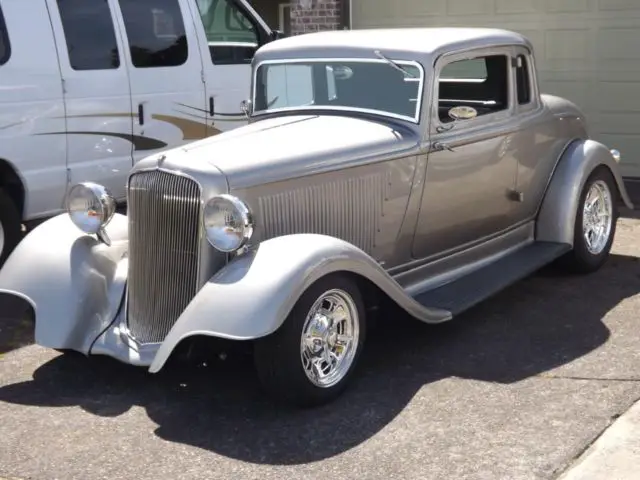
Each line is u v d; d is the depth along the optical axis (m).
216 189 4.49
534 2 10.28
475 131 5.82
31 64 6.99
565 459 3.92
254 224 4.57
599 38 9.98
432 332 5.59
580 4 10.02
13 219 6.98
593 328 5.61
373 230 5.28
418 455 4.02
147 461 4.05
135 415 4.53
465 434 4.20
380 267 4.69
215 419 4.46
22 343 5.64
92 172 7.54
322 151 4.97
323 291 4.42
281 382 4.36
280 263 4.28
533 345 5.34
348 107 5.66
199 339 4.52
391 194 5.32
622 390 4.63
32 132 7.03
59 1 7.22
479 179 5.93
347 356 4.66
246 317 4.13
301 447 4.14
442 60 5.54
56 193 7.28
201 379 4.96
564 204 6.55
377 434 4.24
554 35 10.23
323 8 11.27
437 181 5.60
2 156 6.82
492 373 4.93
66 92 7.25
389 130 5.38
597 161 6.68
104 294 5.04
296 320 4.30
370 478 3.83
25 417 4.53
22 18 6.95
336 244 4.50
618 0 9.80
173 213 4.62
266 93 6.02
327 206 4.99
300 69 5.84
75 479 3.90
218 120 8.68
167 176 4.62
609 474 3.72
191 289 4.61
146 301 4.78
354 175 5.09
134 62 7.82
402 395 4.66
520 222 6.50
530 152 6.37
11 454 4.14
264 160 4.72
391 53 5.54
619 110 10.02
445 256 5.89
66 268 4.99
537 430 4.21
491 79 6.23
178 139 8.29
